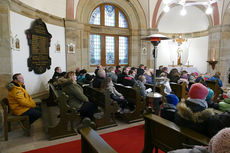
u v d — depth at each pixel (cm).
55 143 320
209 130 182
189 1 999
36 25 576
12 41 457
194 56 1191
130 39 1055
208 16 1023
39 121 439
